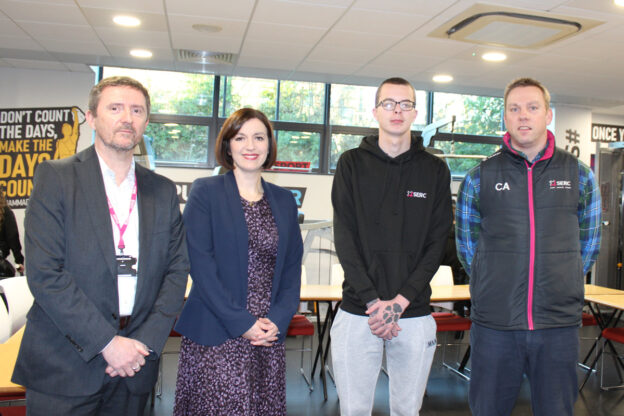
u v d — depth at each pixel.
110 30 4.73
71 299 1.53
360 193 2.13
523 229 2.11
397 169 2.12
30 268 1.54
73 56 5.68
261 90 7.20
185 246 1.87
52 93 6.36
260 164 2.03
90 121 1.73
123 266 1.67
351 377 2.09
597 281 6.47
